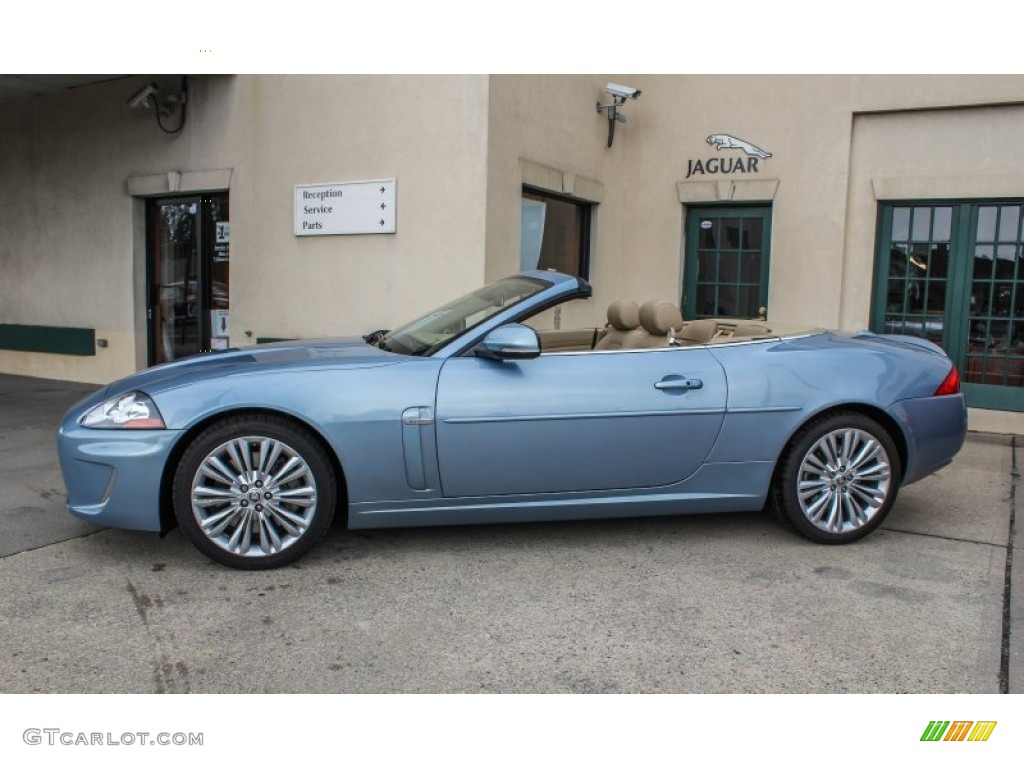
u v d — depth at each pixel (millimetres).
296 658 2949
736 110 8508
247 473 3662
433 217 6961
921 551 4113
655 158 8938
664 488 4027
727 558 3984
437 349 3943
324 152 7469
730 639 3119
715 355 4109
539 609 3369
